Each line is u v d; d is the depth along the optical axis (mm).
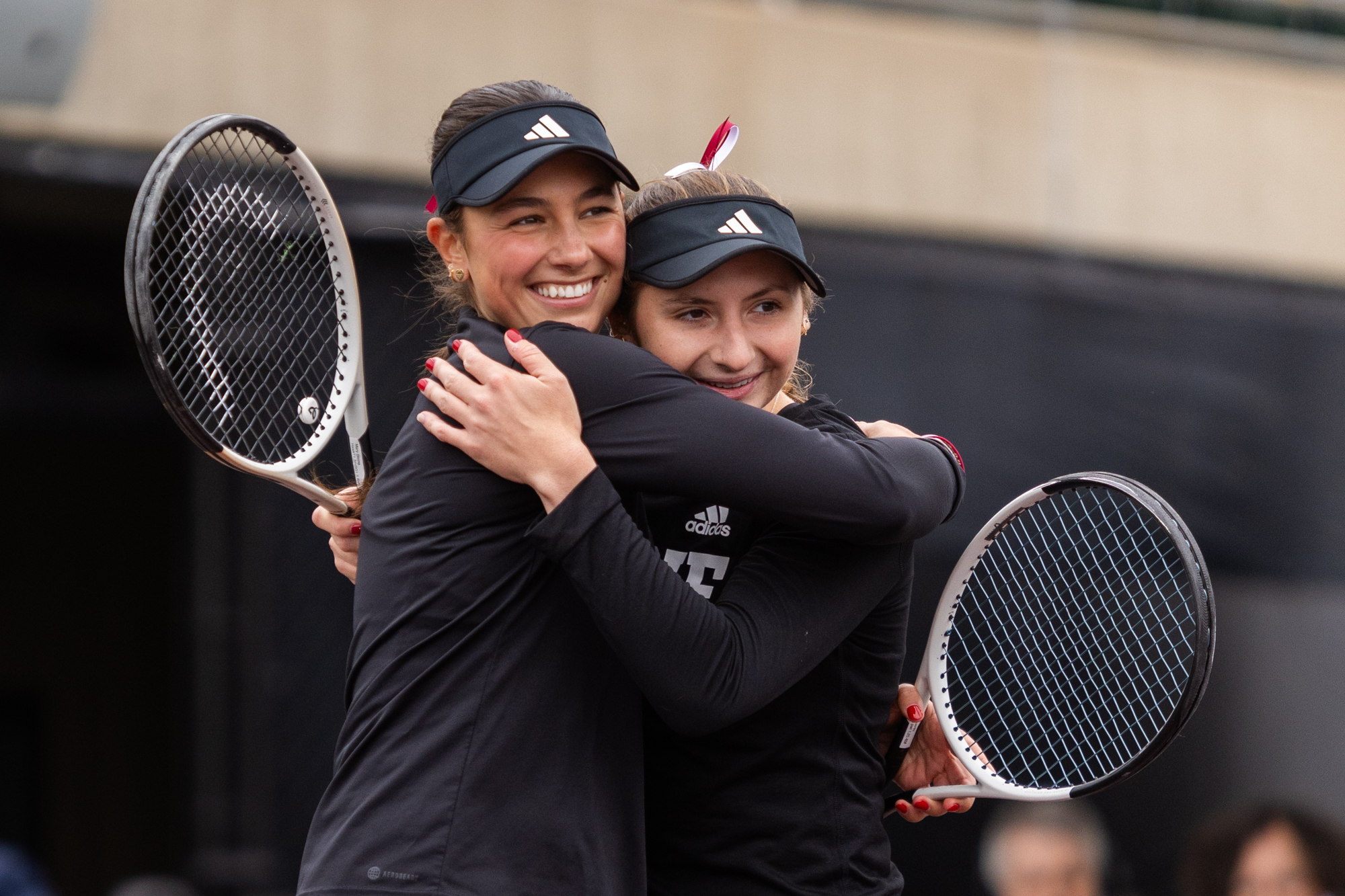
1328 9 27000
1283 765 21688
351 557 7953
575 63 22141
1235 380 23172
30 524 29156
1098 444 22188
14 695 28875
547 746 6297
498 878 6070
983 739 9945
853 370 21406
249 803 18922
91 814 29031
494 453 6312
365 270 18203
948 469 7070
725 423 6395
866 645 7281
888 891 7082
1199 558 7023
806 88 23531
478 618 6453
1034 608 10141
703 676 6168
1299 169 26125
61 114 19453
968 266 22578
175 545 25922
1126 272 24344
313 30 20703
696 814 6922
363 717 6539
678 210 7113
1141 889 20516
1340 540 22891
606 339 6660
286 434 8414
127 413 25828
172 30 20031
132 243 6512
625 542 6168
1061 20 25328
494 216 6828
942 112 24281
